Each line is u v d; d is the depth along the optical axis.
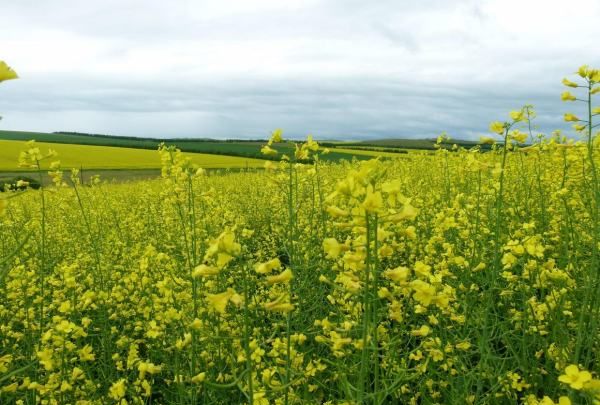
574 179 6.93
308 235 7.56
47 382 4.39
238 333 5.20
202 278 5.45
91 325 6.35
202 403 4.88
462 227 6.94
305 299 5.90
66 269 5.94
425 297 3.17
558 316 4.30
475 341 5.07
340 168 17.70
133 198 18.56
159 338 5.32
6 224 8.51
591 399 2.66
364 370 2.97
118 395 3.98
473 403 4.21
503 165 4.72
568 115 5.01
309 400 4.09
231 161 42.34
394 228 7.05
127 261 8.38
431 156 16.72
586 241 5.88
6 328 6.13
